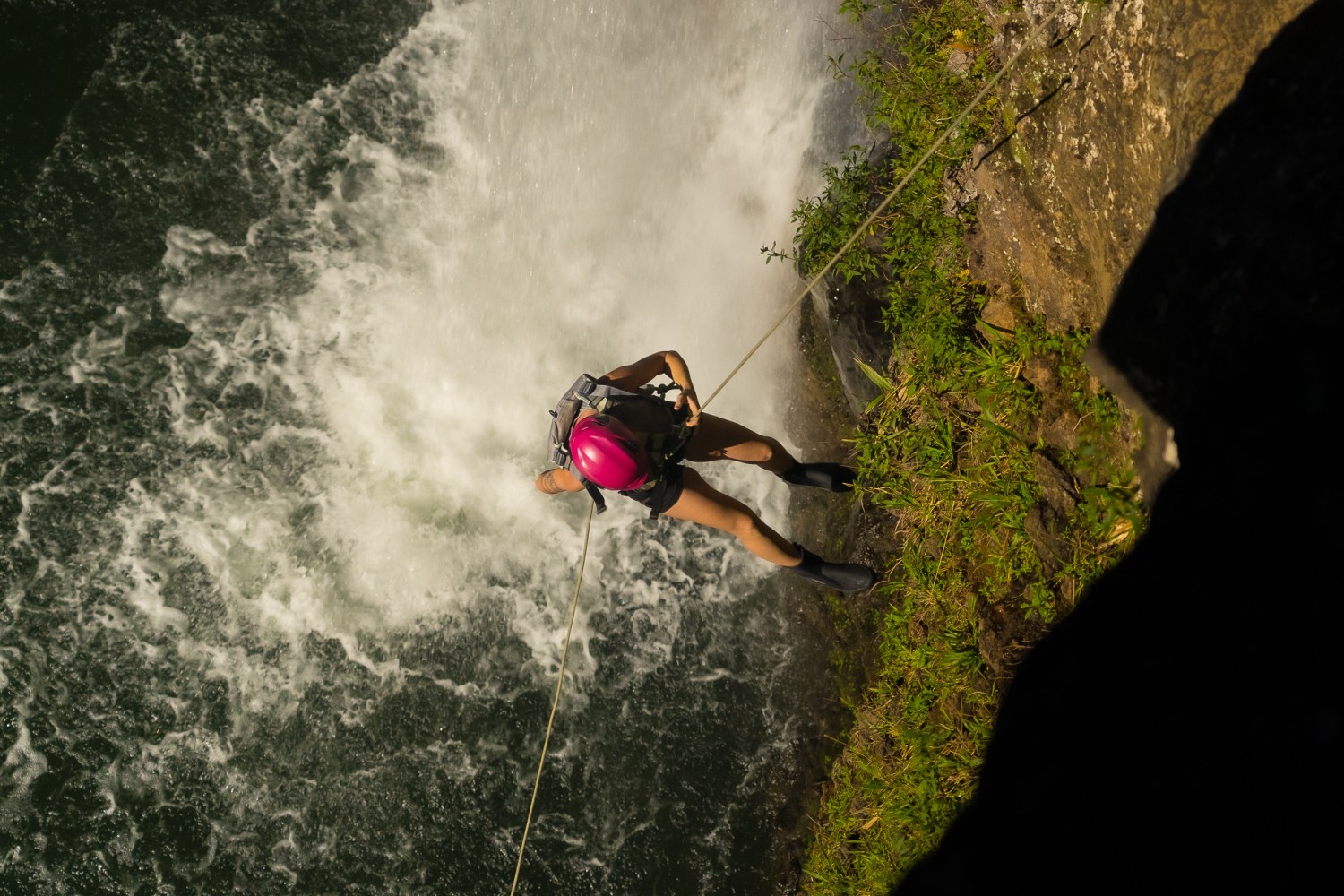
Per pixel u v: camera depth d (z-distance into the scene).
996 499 4.18
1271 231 2.67
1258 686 2.75
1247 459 2.78
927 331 4.50
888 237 4.79
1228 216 2.83
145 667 5.52
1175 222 3.07
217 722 5.39
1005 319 4.40
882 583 4.70
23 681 5.47
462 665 5.54
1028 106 4.04
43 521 5.91
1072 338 4.04
